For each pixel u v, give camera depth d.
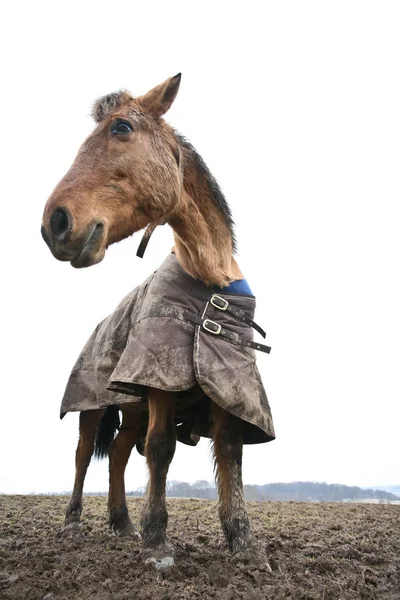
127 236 3.52
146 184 3.43
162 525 3.32
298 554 3.85
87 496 8.34
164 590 2.77
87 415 5.10
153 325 3.55
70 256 3.10
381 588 2.95
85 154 3.36
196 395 3.79
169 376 3.39
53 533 4.85
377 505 8.07
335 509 7.39
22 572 3.06
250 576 2.99
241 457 3.59
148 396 3.60
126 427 4.92
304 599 2.66
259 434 3.88
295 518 6.26
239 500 3.46
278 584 2.88
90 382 4.71
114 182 3.35
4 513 6.15
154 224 3.60
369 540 4.71
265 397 3.79
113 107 3.57
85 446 5.07
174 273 3.74
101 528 5.21
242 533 3.37
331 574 3.25
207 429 4.00
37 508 6.62
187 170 3.74
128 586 2.83
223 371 3.48
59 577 2.96
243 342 3.66
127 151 3.41
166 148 3.56
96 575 2.99
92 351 4.84
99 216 3.24
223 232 3.80
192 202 3.69
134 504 7.41
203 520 5.93
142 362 3.43
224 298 3.69
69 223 3.07
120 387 3.60
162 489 3.40
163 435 3.47
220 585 2.90
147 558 3.19
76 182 3.23
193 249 3.66
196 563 3.33
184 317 3.57
